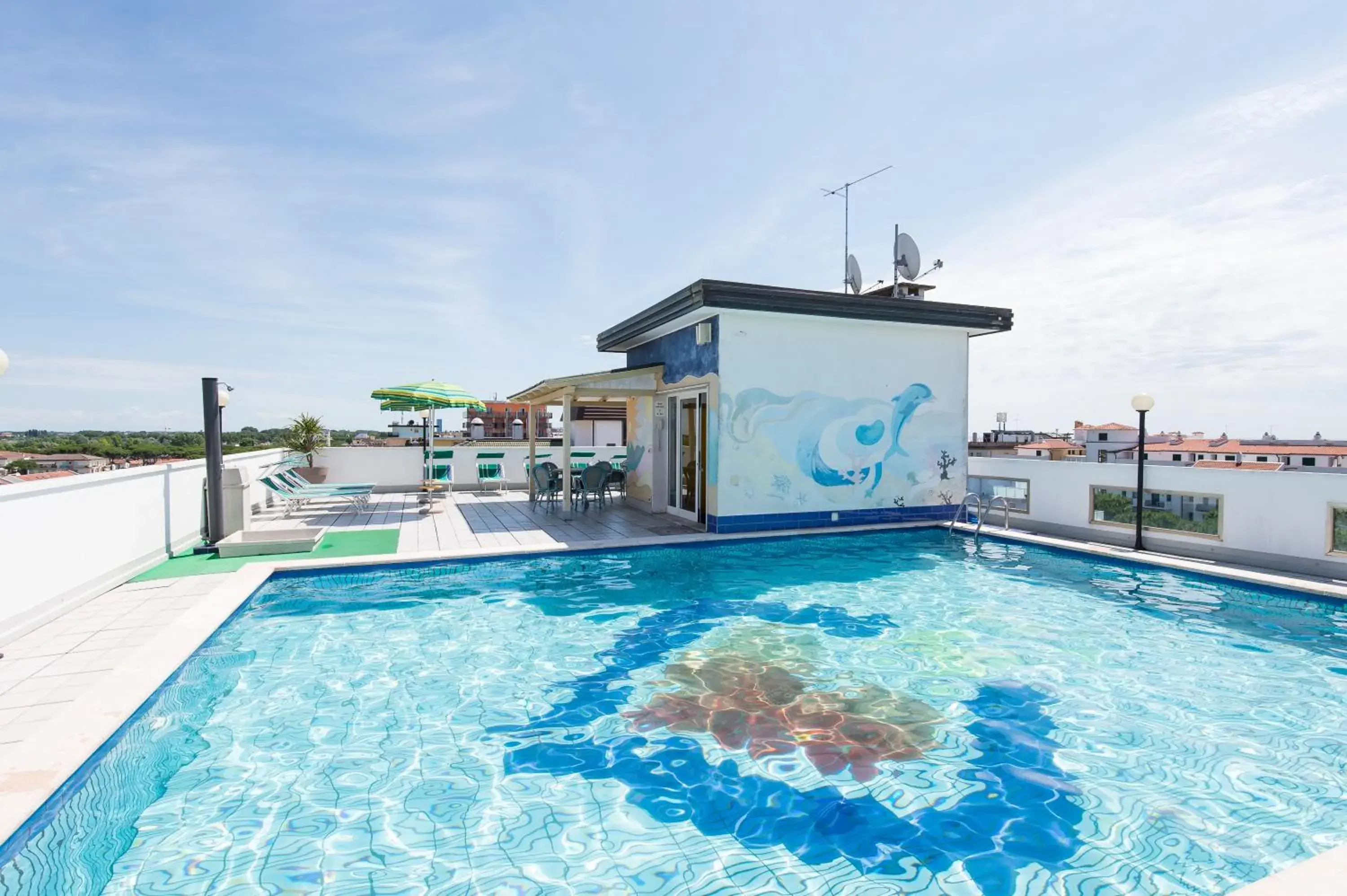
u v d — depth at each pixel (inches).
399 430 924.0
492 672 188.7
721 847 109.2
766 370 385.1
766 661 196.4
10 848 98.8
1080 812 118.3
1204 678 181.3
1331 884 77.8
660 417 475.5
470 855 107.1
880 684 179.2
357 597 264.7
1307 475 263.6
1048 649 205.5
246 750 143.4
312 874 101.6
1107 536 344.2
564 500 481.1
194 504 332.2
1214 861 103.5
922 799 123.2
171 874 101.3
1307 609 243.0
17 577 190.1
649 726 154.6
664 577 297.6
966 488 446.6
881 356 417.4
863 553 349.7
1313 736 146.7
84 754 118.4
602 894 97.3
